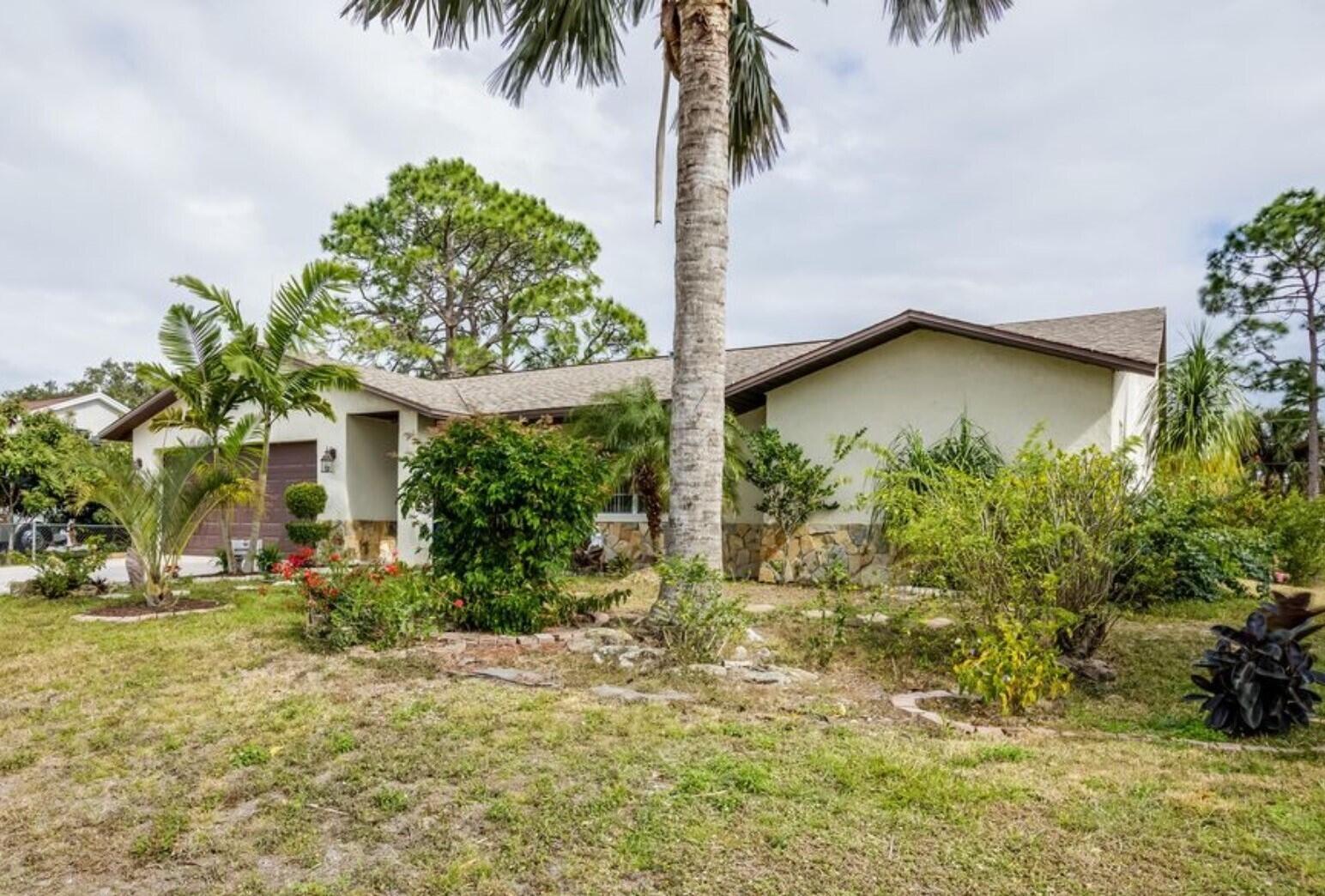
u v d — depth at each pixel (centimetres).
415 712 452
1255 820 305
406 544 1421
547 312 2492
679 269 679
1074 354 940
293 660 594
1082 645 591
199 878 287
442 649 618
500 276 2522
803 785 340
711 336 670
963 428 1032
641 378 1192
